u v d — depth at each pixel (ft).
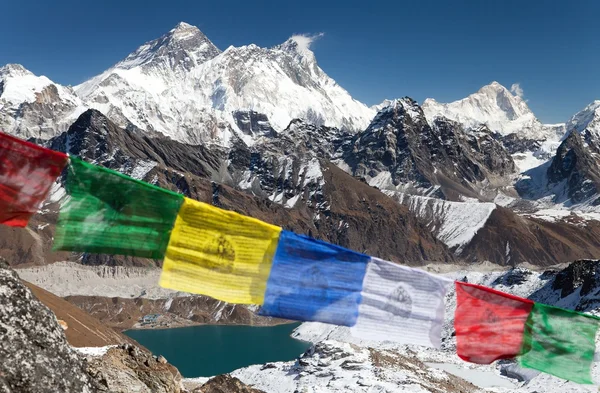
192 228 33.14
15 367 31.01
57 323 35.09
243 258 34.60
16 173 30.22
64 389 32.40
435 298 40.04
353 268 37.42
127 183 31.81
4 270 34.19
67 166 30.89
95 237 31.01
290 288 35.70
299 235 35.94
